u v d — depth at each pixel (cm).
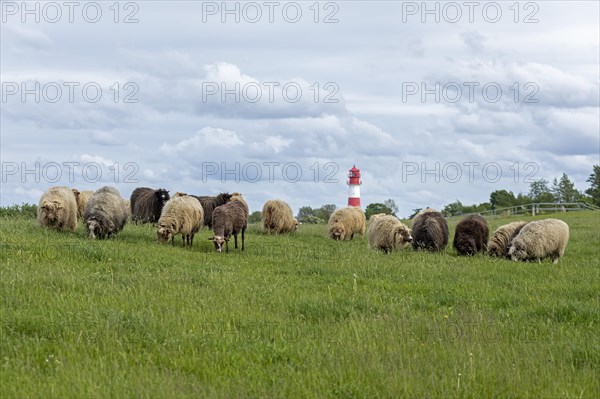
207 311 1283
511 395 909
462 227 2766
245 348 1059
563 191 14038
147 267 1852
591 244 3306
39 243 2048
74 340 1051
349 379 938
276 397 861
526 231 2628
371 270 1980
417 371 968
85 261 1889
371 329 1203
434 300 1584
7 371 898
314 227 4238
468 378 953
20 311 1189
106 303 1301
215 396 848
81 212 3350
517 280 1934
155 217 3334
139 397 841
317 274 1908
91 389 834
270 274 1883
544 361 1059
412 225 2866
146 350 1038
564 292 1747
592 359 1095
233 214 2539
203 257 2194
